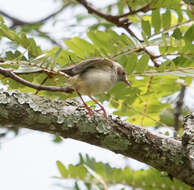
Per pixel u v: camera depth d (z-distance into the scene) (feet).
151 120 40.57
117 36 34.88
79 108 28.50
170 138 30.32
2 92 26.91
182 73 34.12
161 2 34.53
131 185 32.94
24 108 26.99
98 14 37.55
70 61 34.83
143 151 29.37
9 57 33.50
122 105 37.47
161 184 32.96
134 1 35.32
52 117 27.48
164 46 34.45
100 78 33.04
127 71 34.94
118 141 28.78
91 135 28.43
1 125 27.32
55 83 34.27
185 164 29.68
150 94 39.29
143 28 34.68
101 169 32.58
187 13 35.32
